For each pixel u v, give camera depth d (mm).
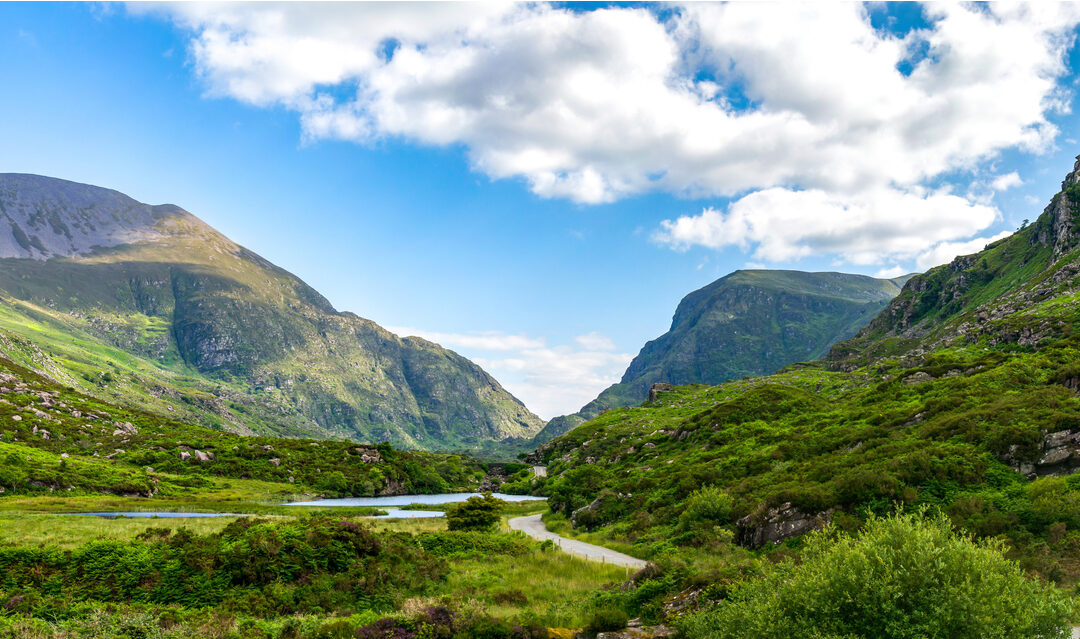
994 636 14617
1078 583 25469
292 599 36031
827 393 142375
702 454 90188
